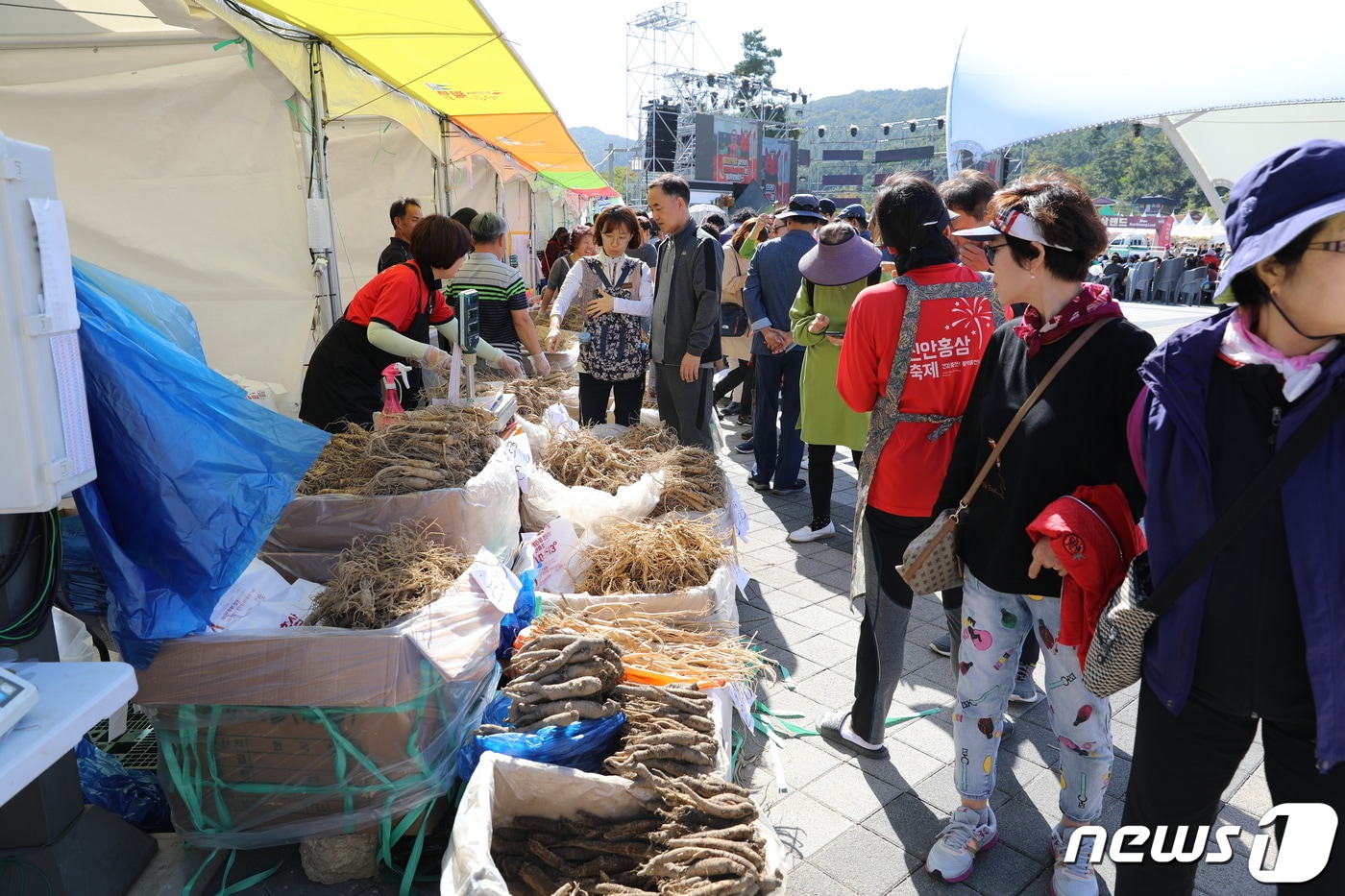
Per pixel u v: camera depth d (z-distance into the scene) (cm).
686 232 442
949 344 250
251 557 221
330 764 218
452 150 912
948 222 256
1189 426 149
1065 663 214
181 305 238
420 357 364
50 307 163
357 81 572
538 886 190
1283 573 144
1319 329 134
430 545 264
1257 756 298
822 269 429
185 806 222
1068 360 199
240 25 414
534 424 430
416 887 227
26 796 196
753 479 630
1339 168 128
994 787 278
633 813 206
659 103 4700
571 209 3002
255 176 473
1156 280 2703
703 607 296
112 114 441
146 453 206
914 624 408
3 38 407
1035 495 204
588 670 230
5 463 161
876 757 295
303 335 496
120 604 212
